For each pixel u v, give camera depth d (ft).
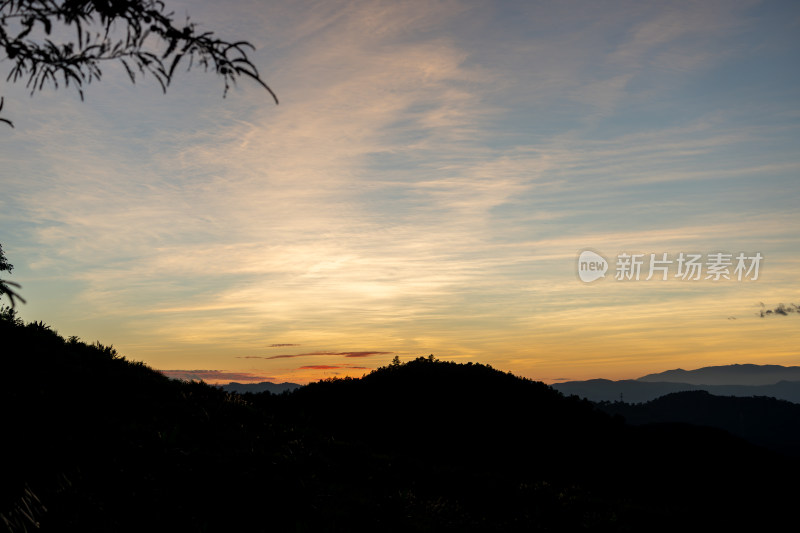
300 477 44.16
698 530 58.75
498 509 50.70
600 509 57.31
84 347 63.72
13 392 43.98
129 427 44.37
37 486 31.99
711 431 131.64
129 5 15.61
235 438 50.37
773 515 77.30
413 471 56.90
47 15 15.87
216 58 16.17
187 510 34.24
